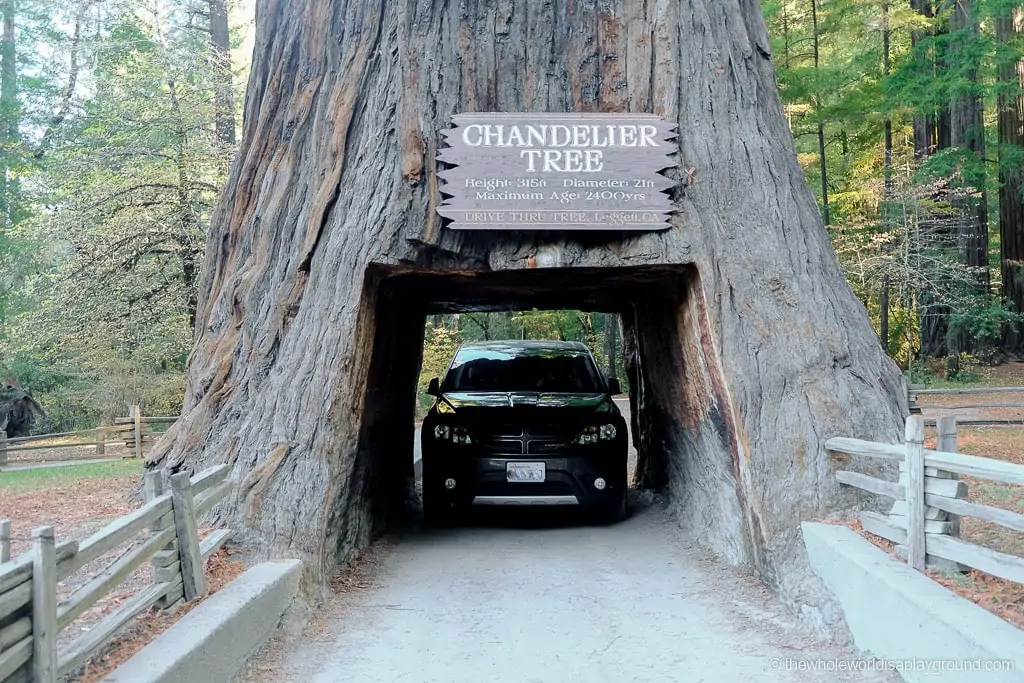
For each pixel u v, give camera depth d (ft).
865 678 14.80
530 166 23.40
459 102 24.39
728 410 21.85
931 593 14.24
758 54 27.30
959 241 65.05
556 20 25.25
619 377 113.19
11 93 88.43
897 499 17.33
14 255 66.33
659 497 32.63
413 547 26.91
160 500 15.26
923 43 60.54
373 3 26.22
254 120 28.99
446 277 26.48
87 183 59.21
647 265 23.36
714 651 16.80
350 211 24.23
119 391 63.10
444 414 29.09
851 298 24.23
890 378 23.11
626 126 23.59
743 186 24.06
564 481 28.22
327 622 19.08
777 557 19.65
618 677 15.66
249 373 24.20
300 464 21.61
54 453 56.24
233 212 28.14
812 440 20.89
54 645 10.55
